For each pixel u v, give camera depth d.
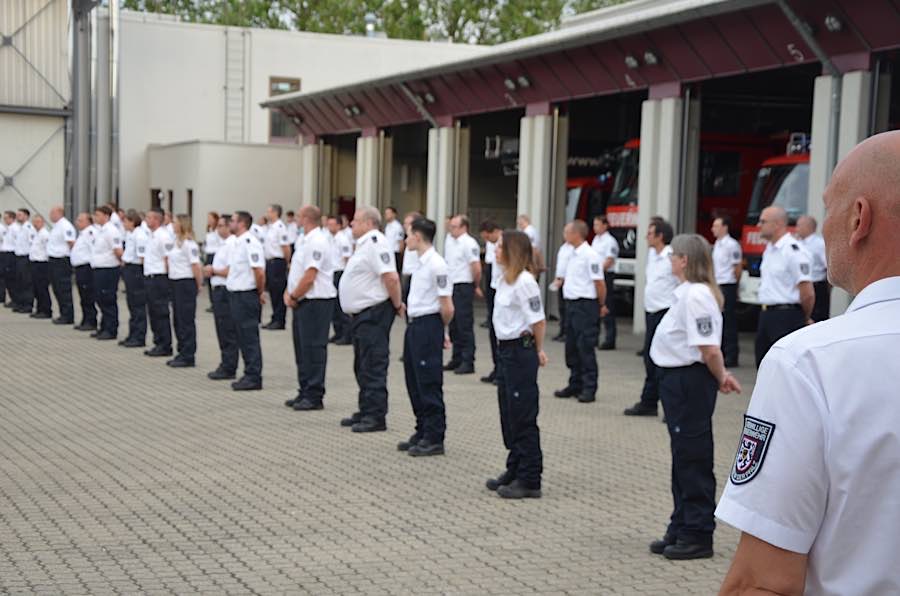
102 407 11.52
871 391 1.79
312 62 37.16
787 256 12.06
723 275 15.43
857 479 1.78
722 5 14.94
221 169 31.56
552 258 21.09
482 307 25.61
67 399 12.02
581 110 27.19
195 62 35.88
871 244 1.90
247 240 12.71
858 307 1.89
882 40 13.63
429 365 9.27
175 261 14.55
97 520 7.08
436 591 5.77
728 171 22.88
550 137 20.78
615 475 8.68
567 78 19.64
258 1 69.25
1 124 28.84
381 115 26.70
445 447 9.66
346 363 15.33
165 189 34.09
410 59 38.38
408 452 9.32
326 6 68.88
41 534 6.73
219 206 31.58
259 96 36.62
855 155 1.93
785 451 1.81
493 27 68.62
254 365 12.80
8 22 28.67
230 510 7.40
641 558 6.45
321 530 6.93
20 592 5.61
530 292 7.65
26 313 22.14
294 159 32.50
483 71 21.39
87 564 6.13
